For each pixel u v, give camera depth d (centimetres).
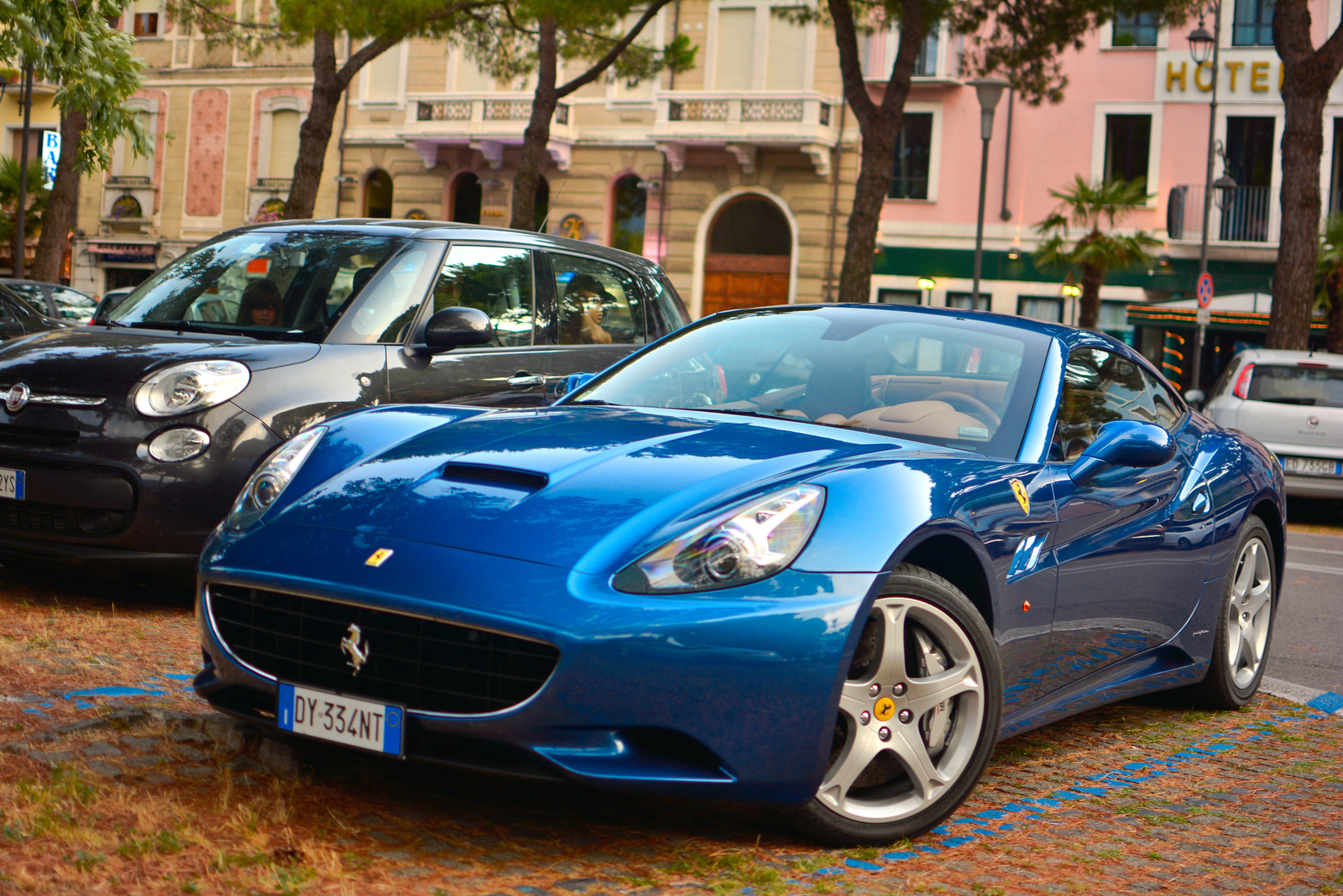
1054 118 2850
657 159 3070
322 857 278
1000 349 416
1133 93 2808
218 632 321
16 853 269
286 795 318
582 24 2034
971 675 327
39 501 518
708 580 287
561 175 3161
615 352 690
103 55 980
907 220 2944
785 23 2953
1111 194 2678
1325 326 2530
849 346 421
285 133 3472
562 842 302
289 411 535
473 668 285
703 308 3052
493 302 635
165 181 3591
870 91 2934
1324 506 1526
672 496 305
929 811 321
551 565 287
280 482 340
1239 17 2755
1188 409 515
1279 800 386
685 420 370
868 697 310
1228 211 2762
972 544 330
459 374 597
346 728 296
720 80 3002
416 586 288
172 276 631
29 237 3481
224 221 3538
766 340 434
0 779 313
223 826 293
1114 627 409
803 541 298
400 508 312
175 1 2544
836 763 307
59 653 446
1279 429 1305
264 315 589
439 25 1945
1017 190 2877
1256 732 473
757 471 317
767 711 286
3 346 573
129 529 513
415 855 287
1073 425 403
